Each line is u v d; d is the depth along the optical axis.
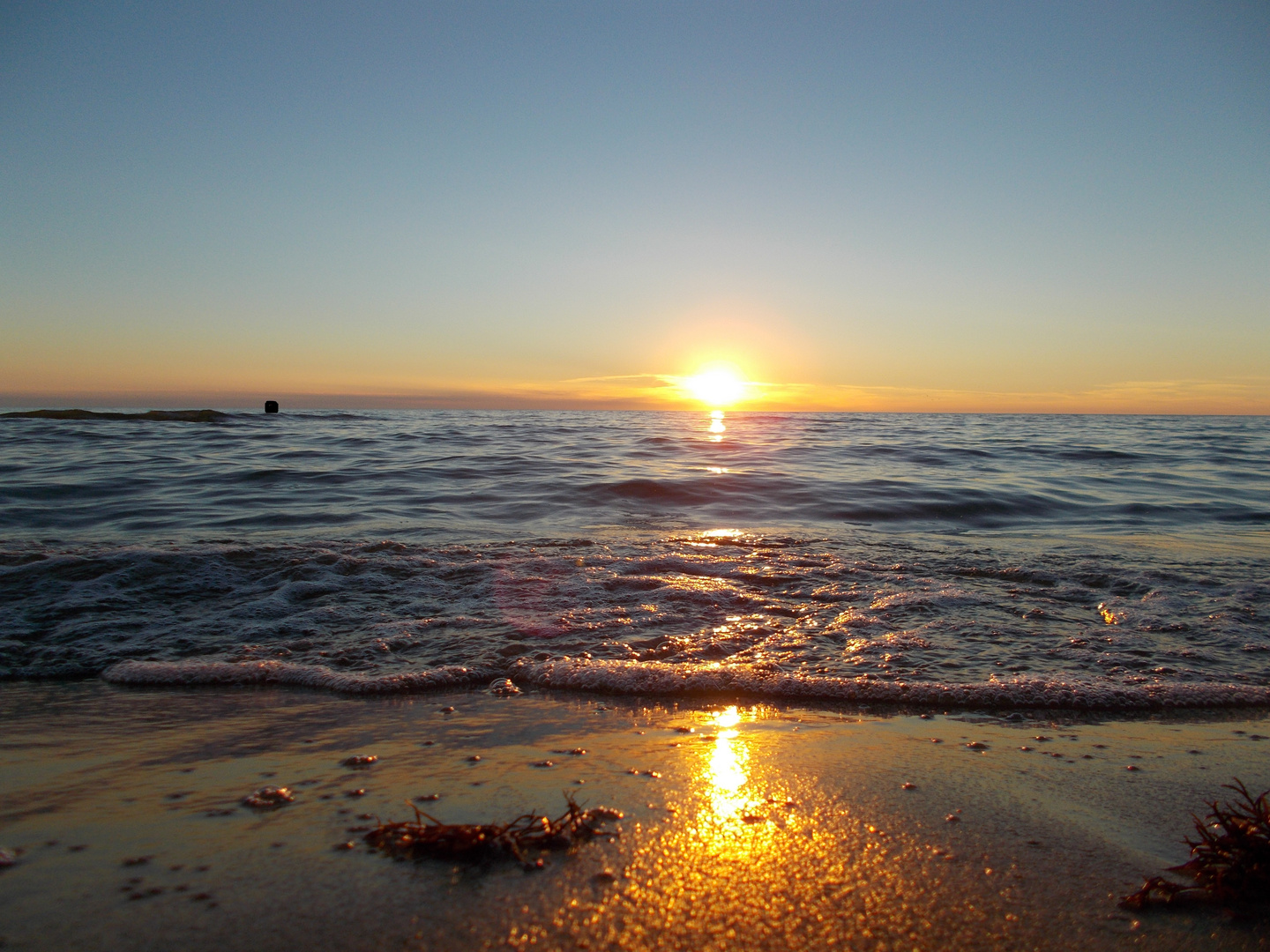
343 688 3.51
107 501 9.50
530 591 5.31
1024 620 4.71
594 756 2.72
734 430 29.34
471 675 3.69
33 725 3.01
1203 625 4.59
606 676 3.64
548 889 1.83
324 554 6.05
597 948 1.62
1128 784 2.51
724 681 3.60
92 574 5.27
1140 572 5.92
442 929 1.67
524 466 13.84
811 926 1.72
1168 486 12.33
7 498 9.44
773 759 2.70
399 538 7.38
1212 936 1.70
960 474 13.37
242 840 2.04
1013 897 1.84
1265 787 2.47
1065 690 3.46
